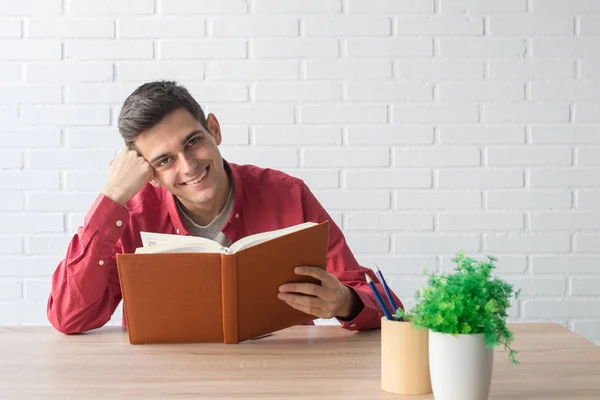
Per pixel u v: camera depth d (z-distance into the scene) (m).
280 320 1.48
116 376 1.20
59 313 1.57
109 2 2.63
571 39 2.67
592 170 2.68
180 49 2.64
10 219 2.63
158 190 1.86
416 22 2.65
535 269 2.66
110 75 2.64
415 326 1.04
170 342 1.44
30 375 1.21
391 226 2.65
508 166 2.67
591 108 2.68
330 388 1.11
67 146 2.64
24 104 2.63
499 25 2.66
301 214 1.88
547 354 1.31
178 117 1.63
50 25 2.63
